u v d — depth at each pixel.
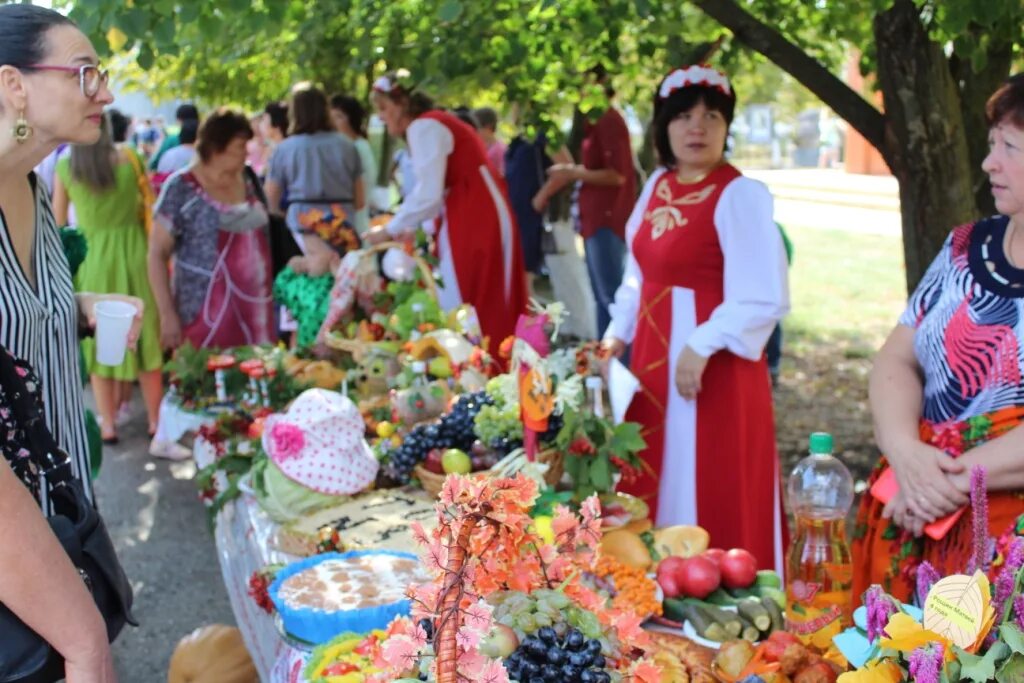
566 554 1.84
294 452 2.84
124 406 7.07
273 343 5.32
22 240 2.07
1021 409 2.10
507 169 8.11
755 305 3.33
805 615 2.31
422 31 4.28
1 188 1.97
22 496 1.61
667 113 3.43
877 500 2.36
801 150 29.17
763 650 2.06
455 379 3.47
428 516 2.81
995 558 1.91
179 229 5.14
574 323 8.20
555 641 1.59
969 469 2.10
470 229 5.09
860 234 16.00
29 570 1.61
